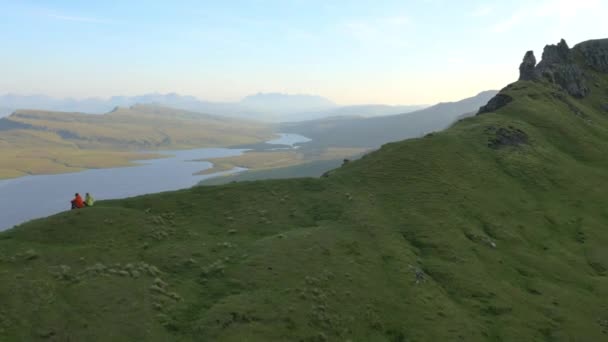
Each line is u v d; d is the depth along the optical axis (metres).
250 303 33.62
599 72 170.25
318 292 36.53
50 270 34.84
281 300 34.59
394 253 46.06
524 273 48.66
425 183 64.44
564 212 67.06
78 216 46.31
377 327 34.56
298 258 41.59
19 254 37.34
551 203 69.25
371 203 57.66
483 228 56.84
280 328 31.36
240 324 31.11
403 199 59.66
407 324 35.62
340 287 38.06
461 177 69.12
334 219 52.59
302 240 45.34
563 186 75.19
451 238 51.16
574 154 93.25
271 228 49.41
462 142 83.12
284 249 43.03
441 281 43.34
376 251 46.00
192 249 42.34
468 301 40.81
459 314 37.94
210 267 38.97
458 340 34.28
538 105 112.69
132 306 31.25
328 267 40.81
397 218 54.78
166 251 41.44
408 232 51.88
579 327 39.28
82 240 41.72
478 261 47.94
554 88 134.25
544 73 143.75
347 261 42.62
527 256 52.25
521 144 87.19
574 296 44.91
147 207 52.19
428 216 55.66
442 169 69.81
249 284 36.56
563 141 97.50
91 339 27.39
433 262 46.31
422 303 38.56
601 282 49.12
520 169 77.56
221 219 50.78
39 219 46.41
